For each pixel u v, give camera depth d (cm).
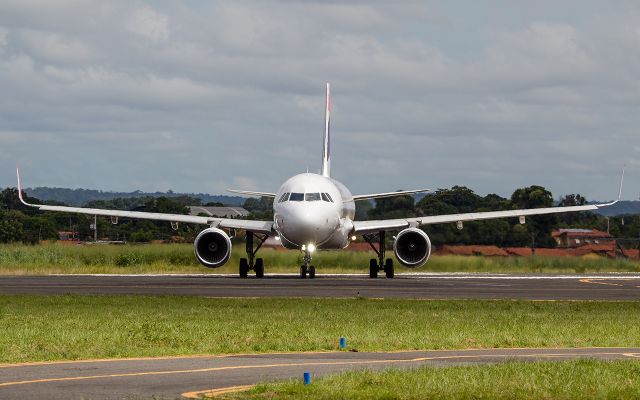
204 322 7138
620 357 5575
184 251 17388
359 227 14275
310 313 7944
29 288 10906
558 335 6612
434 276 15525
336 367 4991
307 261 13788
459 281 13525
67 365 5006
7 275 14525
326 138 17138
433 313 8081
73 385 4350
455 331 6712
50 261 16675
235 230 14700
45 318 7369
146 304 8719
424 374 4606
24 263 16338
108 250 17275
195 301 9038
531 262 18600
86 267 16138
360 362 5216
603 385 4422
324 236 13338
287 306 8625
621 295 10650
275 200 13875
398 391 4197
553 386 4372
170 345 5809
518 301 9494
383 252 14675
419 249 14175
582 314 8212
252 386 4331
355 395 4072
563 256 19225
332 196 13512
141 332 6372
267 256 17012
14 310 8056
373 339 6188
